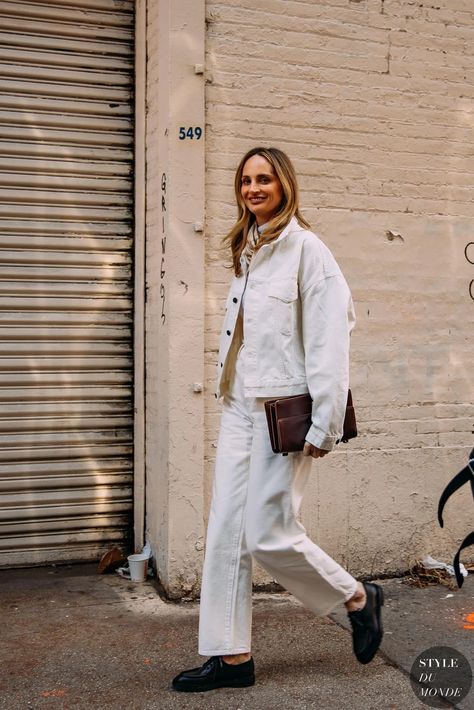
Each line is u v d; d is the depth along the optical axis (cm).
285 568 294
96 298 457
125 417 463
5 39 441
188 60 405
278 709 289
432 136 455
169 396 404
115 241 459
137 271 454
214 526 303
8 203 443
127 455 464
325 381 281
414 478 450
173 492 404
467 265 464
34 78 445
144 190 448
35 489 449
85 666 324
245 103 420
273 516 291
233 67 417
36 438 447
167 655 336
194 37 406
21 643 348
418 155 452
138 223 452
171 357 404
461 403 461
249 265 304
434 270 456
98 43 454
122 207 460
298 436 283
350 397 302
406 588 429
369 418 441
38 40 445
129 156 461
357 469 438
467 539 317
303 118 430
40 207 447
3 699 296
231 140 418
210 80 414
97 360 457
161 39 413
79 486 456
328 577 296
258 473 293
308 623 374
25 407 445
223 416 314
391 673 320
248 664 306
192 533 407
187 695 299
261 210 302
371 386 443
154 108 430
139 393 454
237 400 307
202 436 409
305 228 309
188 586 407
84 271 454
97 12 454
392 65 446
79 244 453
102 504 460
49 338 449
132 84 460
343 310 287
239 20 418
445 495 306
